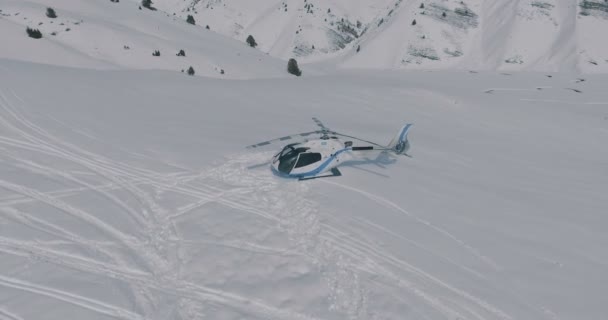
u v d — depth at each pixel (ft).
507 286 28.17
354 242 32.04
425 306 25.64
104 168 41.91
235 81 106.52
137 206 35.58
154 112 62.90
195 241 31.14
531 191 48.39
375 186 42.78
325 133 48.11
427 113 96.68
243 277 27.45
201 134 54.34
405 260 30.17
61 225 31.78
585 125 108.27
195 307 24.59
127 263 28.12
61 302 24.03
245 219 34.63
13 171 39.34
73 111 57.41
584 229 38.22
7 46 127.95
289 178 42.37
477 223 36.96
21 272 26.22
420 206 39.06
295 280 27.45
